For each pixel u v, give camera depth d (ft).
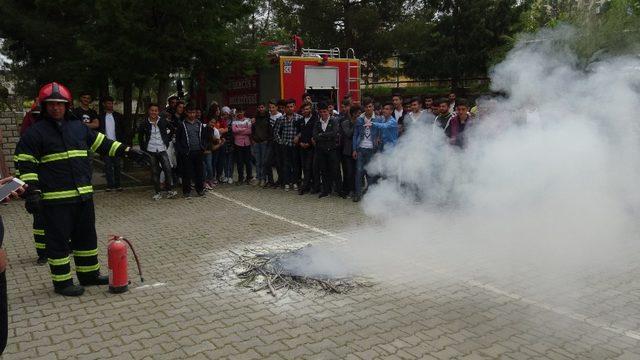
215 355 11.14
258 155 34.06
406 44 70.38
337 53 41.96
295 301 14.11
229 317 13.15
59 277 14.82
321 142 29.09
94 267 15.61
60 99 14.17
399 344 11.49
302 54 40.52
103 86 39.99
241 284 15.43
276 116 33.40
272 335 12.07
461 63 61.77
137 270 17.13
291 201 28.86
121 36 32.65
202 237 21.31
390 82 77.56
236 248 19.49
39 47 40.75
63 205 14.60
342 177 30.22
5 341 8.50
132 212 26.91
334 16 72.79
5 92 55.01
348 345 11.48
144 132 29.94
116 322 12.98
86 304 14.23
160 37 33.27
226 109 36.09
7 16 38.37
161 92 38.91
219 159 35.55
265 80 40.78
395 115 28.73
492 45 60.39
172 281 15.96
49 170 14.42
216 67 37.29
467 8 61.52
